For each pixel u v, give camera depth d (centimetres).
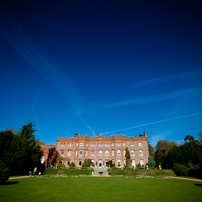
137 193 1417
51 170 4056
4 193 1352
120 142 5694
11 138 2636
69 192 1442
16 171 3456
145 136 5888
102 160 5603
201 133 5222
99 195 1327
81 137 5841
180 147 4103
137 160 5484
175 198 1229
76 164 5494
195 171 3069
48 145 6012
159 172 3866
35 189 1579
